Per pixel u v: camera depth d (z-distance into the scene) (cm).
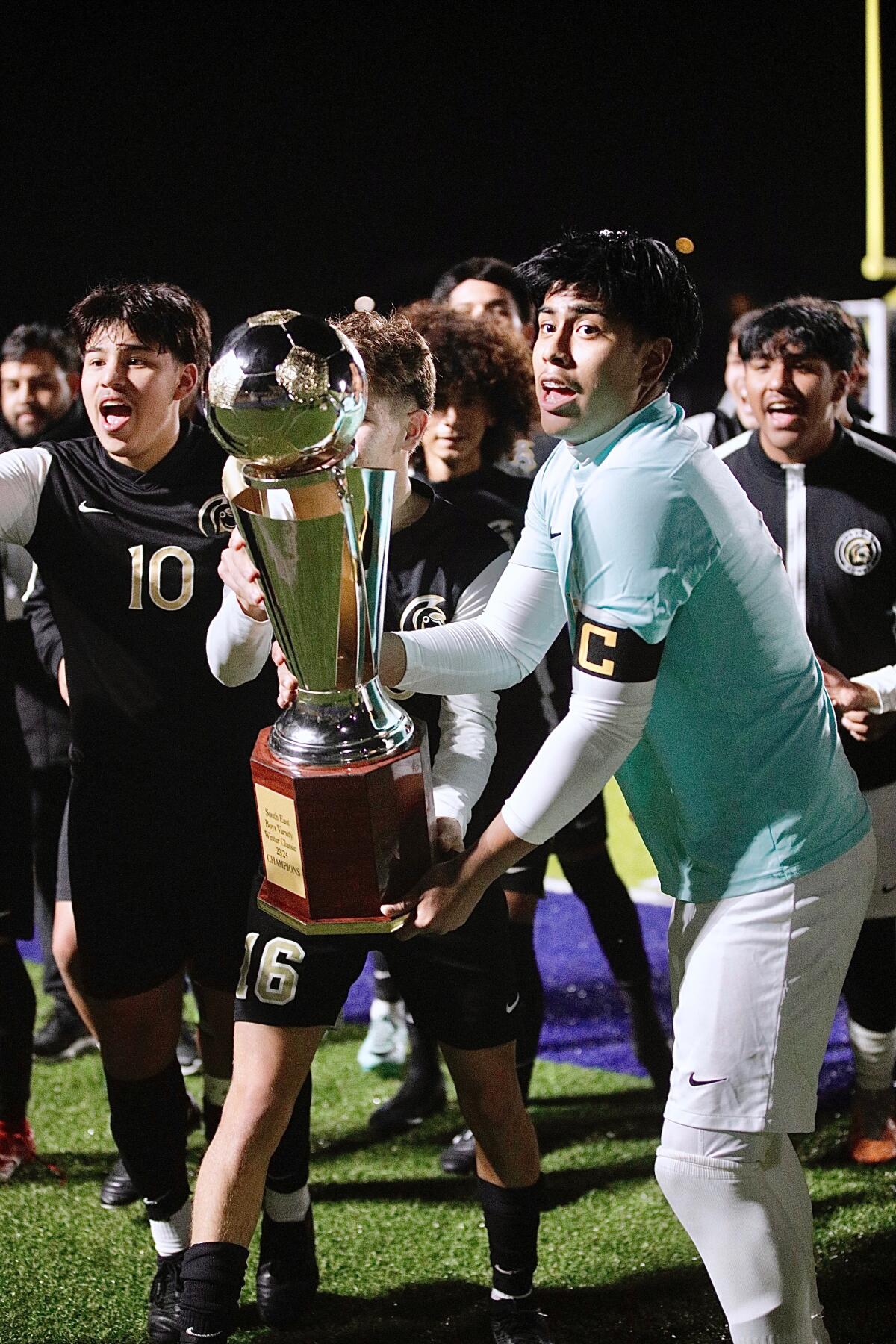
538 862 271
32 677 340
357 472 150
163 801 214
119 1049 218
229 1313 178
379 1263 245
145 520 213
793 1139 287
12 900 275
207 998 225
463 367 275
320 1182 278
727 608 166
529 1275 211
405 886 166
